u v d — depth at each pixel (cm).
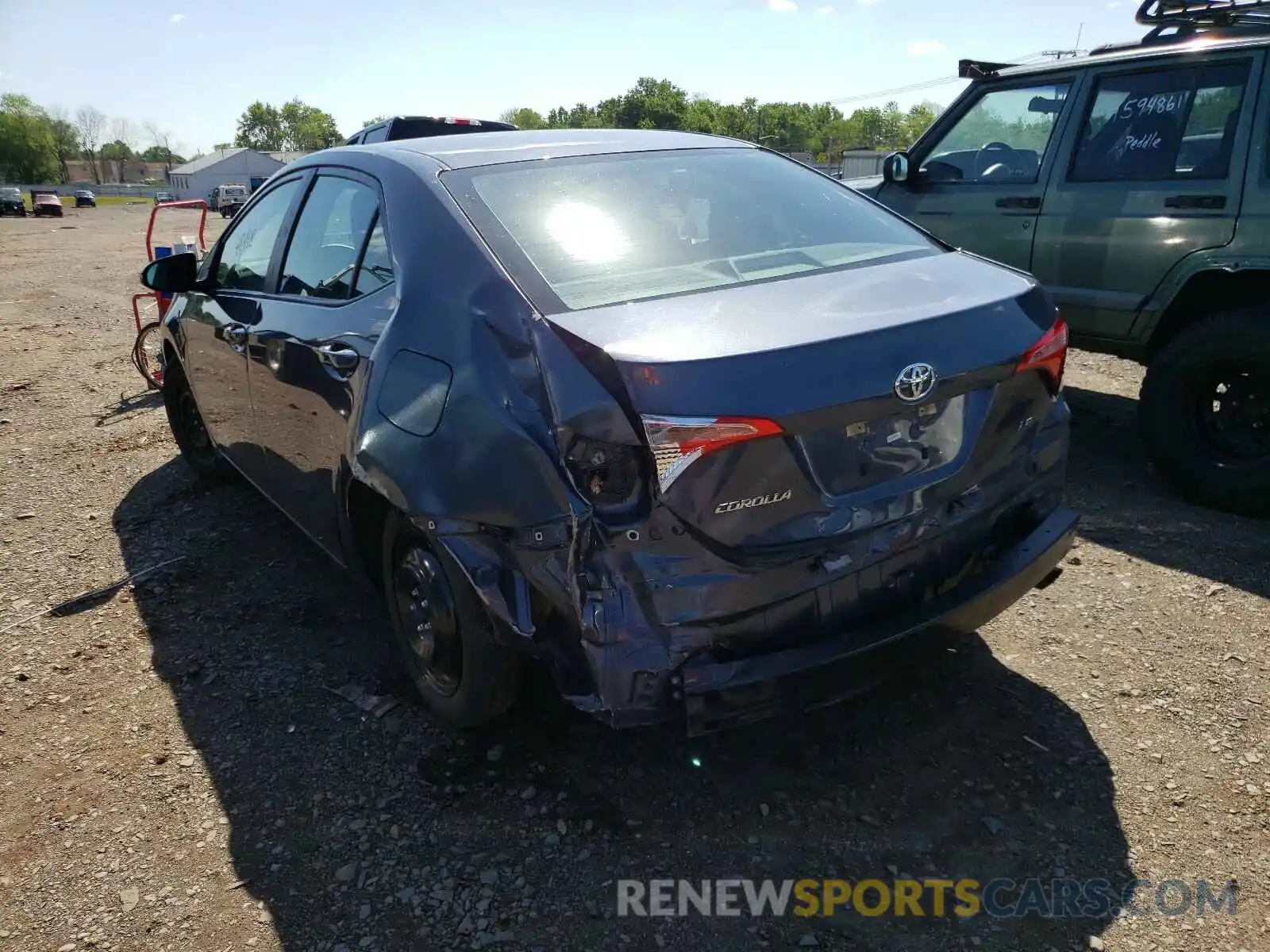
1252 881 236
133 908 245
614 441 217
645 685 228
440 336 261
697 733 231
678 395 212
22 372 846
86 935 238
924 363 233
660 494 216
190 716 325
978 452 256
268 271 390
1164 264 459
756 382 216
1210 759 279
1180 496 462
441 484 247
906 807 267
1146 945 221
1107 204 482
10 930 241
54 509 517
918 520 249
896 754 288
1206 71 453
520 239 271
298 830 269
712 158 343
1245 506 433
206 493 529
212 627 383
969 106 574
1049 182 512
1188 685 313
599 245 275
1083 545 414
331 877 252
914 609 252
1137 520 436
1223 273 443
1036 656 335
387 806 276
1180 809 261
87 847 267
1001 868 245
